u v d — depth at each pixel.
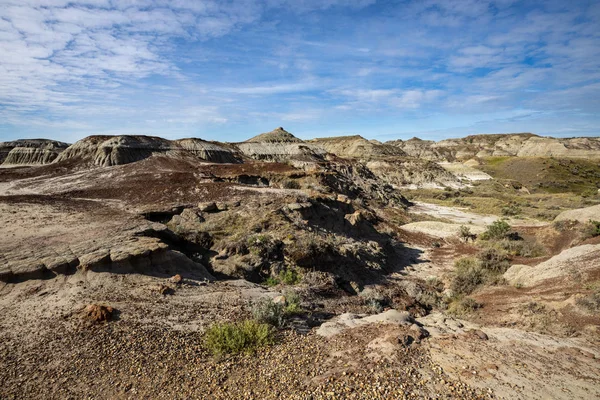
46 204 21.91
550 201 57.62
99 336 7.99
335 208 27.23
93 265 11.16
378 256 22.77
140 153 47.81
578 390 5.65
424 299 16.47
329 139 166.88
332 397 5.48
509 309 11.42
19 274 10.50
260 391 5.92
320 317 10.54
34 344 7.71
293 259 16.62
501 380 5.90
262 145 91.44
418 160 96.50
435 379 5.89
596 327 8.46
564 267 13.73
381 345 7.08
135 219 17.94
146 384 6.34
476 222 40.00
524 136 173.62
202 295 10.95
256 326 8.24
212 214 21.92
